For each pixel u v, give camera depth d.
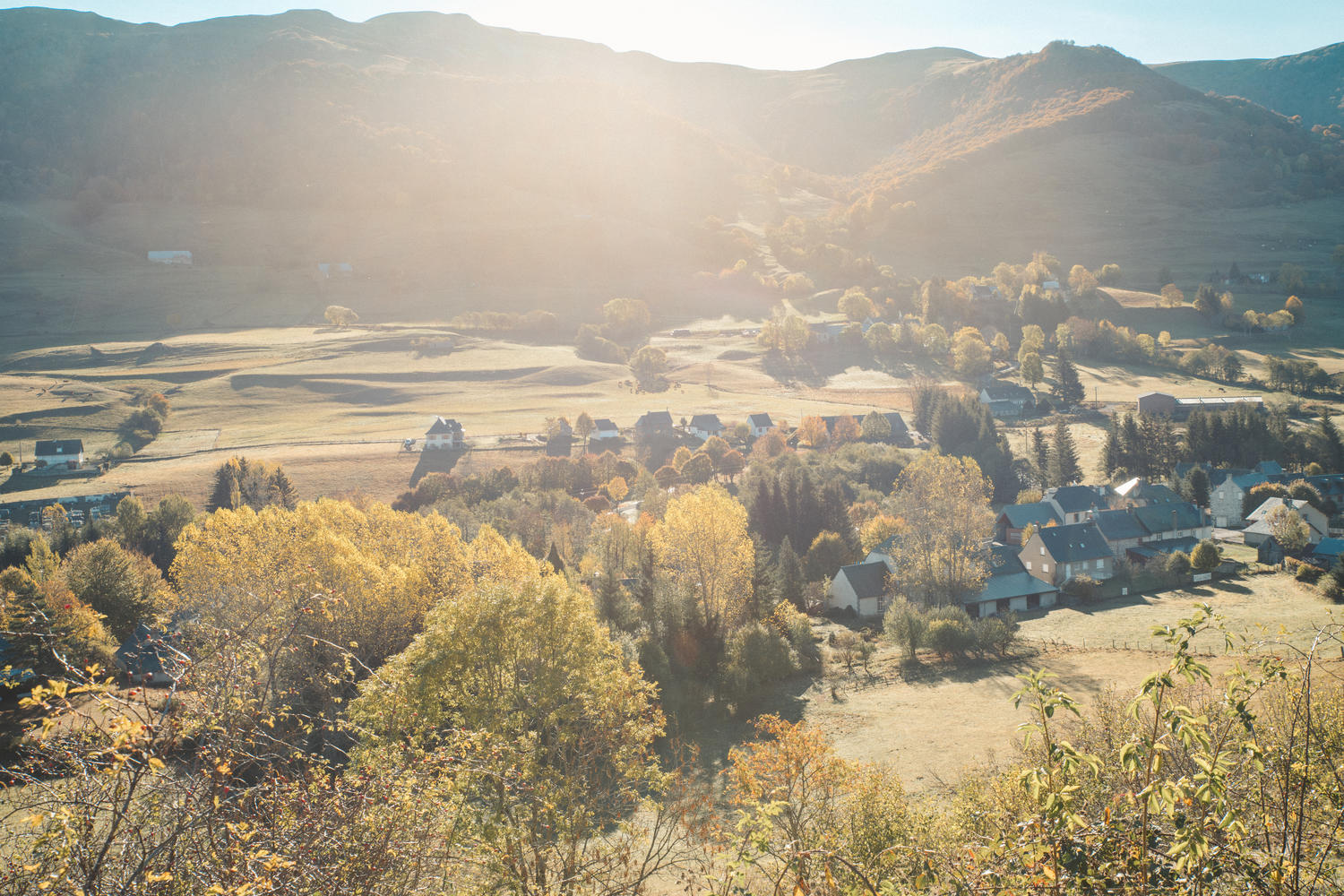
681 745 39.12
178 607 43.81
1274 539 74.44
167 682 29.78
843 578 70.75
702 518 54.34
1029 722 6.63
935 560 65.44
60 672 25.94
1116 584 71.06
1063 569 73.19
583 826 15.76
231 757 6.45
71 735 5.95
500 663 23.12
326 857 6.99
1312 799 7.29
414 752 9.29
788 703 44.91
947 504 64.12
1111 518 84.12
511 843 12.55
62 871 5.48
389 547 54.34
